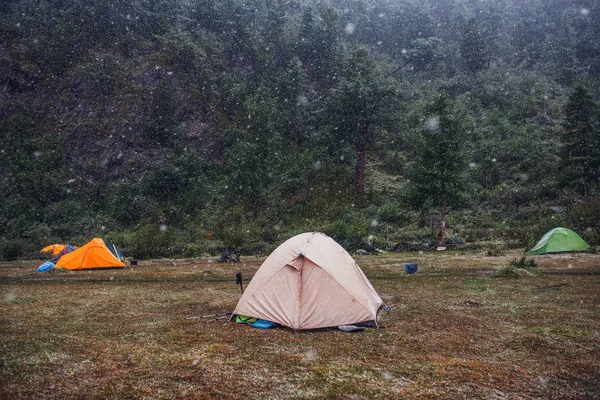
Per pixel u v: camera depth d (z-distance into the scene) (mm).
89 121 33875
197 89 36312
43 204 29984
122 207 29703
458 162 22281
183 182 31875
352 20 53688
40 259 21484
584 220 22500
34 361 4910
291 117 35500
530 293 9086
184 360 4988
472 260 16078
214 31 41531
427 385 4254
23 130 33281
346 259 7199
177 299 9016
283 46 42469
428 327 6484
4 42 36500
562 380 4359
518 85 41906
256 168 31781
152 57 37250
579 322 6633
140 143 33656
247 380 4383
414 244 21688
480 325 6574
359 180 31422
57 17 38906
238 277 7660
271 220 28625
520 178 30984
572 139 26281
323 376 4500
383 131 37000
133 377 4453
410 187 24531
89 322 6895
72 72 36188
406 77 45625
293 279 6691
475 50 46531
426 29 52250
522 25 55344
